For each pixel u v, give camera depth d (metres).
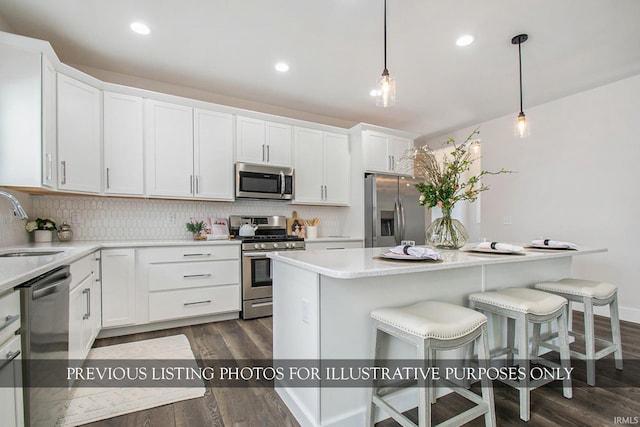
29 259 1.56
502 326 2.12
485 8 2.18
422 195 2.20
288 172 3.75
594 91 3.44
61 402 1.51
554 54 2.77
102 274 2.59
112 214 3.16
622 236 3.21
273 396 1.82
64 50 2.70
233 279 3.19
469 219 5.54
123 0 2.08
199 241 3.04
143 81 3.27
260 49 2.71
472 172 4.82
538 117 3.92
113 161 2.87
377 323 1.48
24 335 1.14
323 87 3.47
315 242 3.69
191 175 3.24
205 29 2.42
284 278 1.81
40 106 2.16
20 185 2.09
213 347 2.50
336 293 1.49
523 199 4.05
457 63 2.93
